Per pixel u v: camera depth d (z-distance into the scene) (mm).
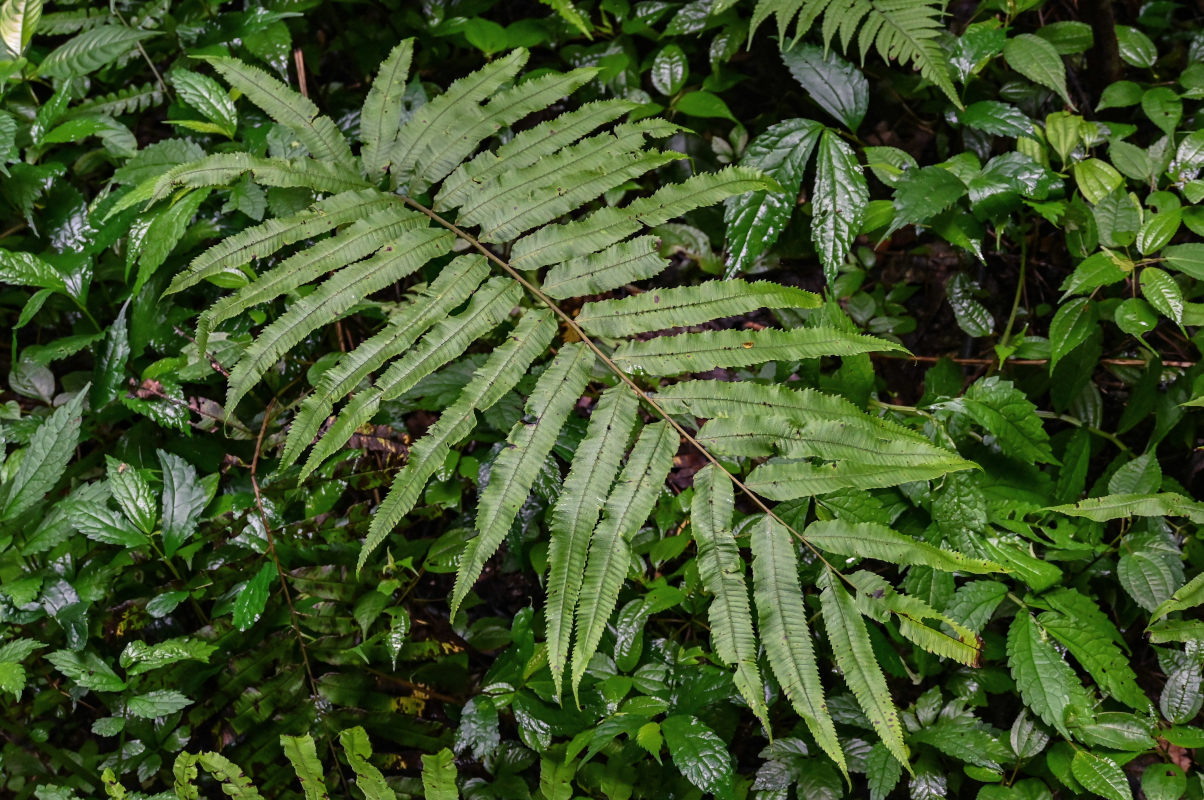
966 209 2607
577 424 2391
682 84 2916
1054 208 2504
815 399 1689
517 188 2027
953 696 2312
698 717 2230
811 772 2109
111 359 2438
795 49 2750
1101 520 2182
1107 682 2080
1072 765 2049
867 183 2875
